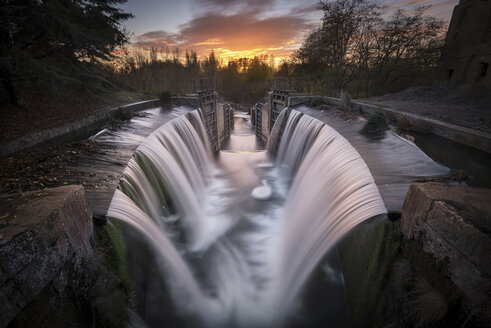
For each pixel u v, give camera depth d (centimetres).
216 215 1120
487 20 2264
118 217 511
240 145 2675
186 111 1734
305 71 4153
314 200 902
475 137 984
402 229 461
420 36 3281
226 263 816
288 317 621
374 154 821
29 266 295
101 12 1853
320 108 1698
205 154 1759
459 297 321
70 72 1495
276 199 1270
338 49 3469
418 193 415
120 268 464
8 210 337
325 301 620
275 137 2016
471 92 2053
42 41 1176
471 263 307
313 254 698
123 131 1091
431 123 1212
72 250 371
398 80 3866
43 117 1217
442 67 2784
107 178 636
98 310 397
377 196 568
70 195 380
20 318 283
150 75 3756
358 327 505
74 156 771
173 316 591
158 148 1042
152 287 567
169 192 956
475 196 382
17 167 682
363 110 1545
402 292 402
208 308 646
